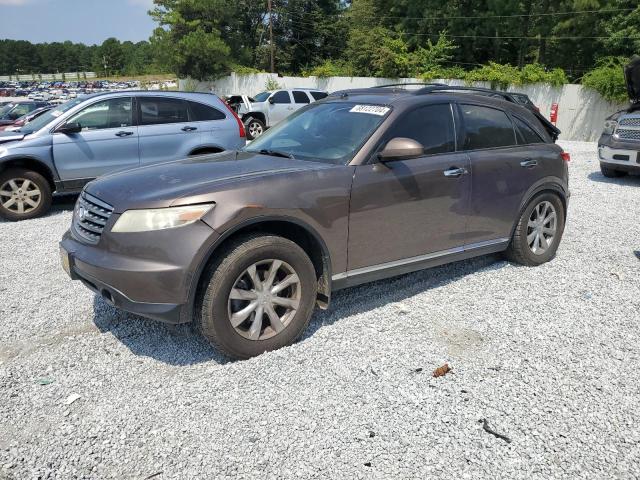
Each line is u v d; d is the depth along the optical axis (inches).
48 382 124.6
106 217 132.3
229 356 132.0
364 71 1451.8
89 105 304.8
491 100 193.8
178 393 119.2
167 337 146.9
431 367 130.3
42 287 186.7
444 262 175.8
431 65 1320.1
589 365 131.9
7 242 246.5
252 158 157.8
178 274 121.7
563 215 211.0
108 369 130.3
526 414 112.1
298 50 2058.3
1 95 2133.4
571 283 187.0
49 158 292.5
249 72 1583.4
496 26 1364.4
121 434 105.6
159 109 320.8
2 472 95.3
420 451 100.9
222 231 124.6
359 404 115.0
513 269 200.8
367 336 145.9
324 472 95.3
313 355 135.1
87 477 94.4
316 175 141.3
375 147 153.3
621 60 979.3
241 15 1990.7
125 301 125.5
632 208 318.0
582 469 96.7
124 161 311.0
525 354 136.9
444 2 1453.0
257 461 98.0
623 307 167.0
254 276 131.1
